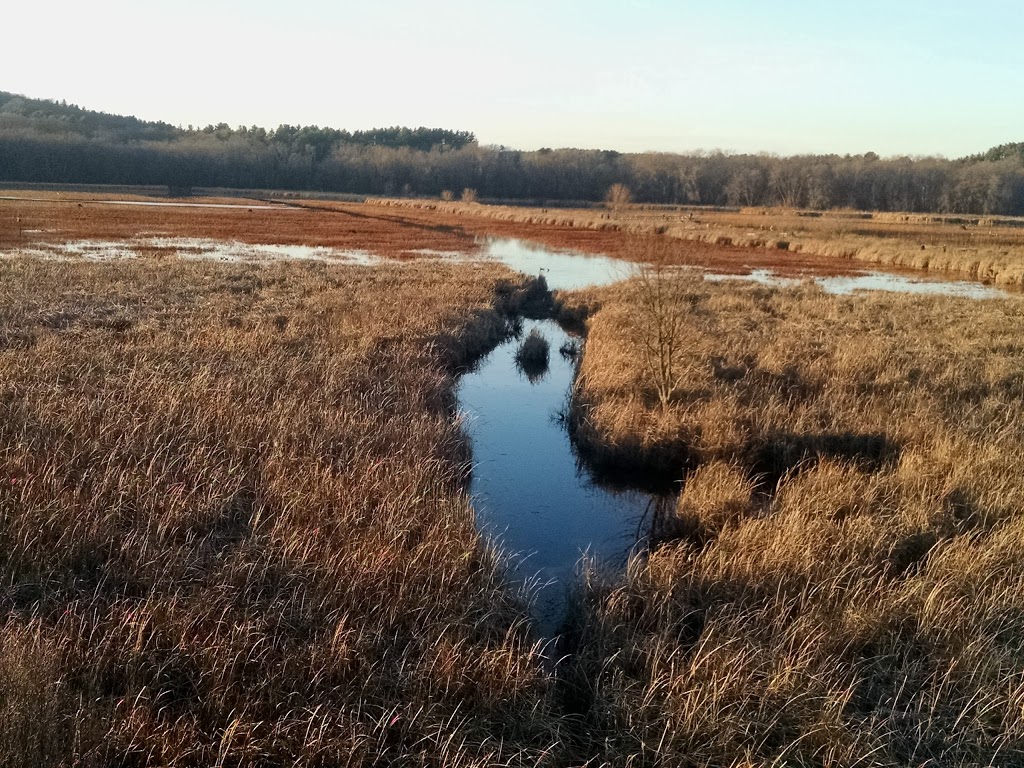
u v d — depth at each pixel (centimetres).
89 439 899
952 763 507
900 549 775
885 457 1060
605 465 1156
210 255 3453
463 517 833
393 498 834
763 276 3606
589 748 524
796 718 532
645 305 1563
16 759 427
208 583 650
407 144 19462
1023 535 770
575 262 4116
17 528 682
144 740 476
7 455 827
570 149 17675
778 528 798
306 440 988
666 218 7294
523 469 1141
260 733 496
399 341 1633
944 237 5934
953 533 817
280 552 706
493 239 5256
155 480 809
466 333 1880
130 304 1894
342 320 1767
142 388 1105
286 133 18112
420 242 4756
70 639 551
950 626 632
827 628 628
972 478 927
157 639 567
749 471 1066
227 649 556
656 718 537
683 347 1602
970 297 2911
